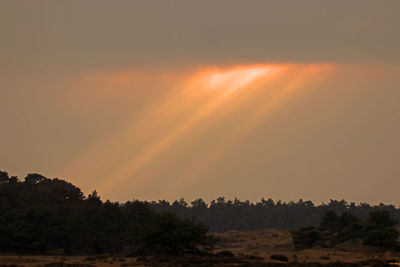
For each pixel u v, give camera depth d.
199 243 166.25
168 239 163.12
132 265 139.75
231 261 145.00
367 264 144.00
